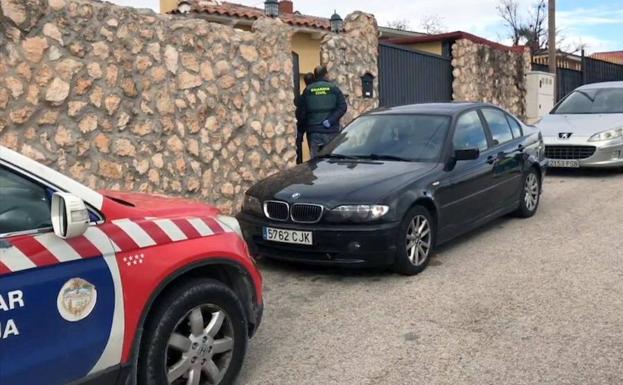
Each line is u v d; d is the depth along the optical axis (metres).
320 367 4.14
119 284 3.10
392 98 13.27
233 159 8.37
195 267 3.52
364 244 5.64
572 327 4.65
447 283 5.78
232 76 8.30
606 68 25.53
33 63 6.11
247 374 4.07
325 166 6.74
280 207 5.97
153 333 3.32
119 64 6.89
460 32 15.37
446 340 4.49
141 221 3.33
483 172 7.10
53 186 3.00
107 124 6.79
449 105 7.62
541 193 9.55
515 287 5.60
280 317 5.07
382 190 5.84
